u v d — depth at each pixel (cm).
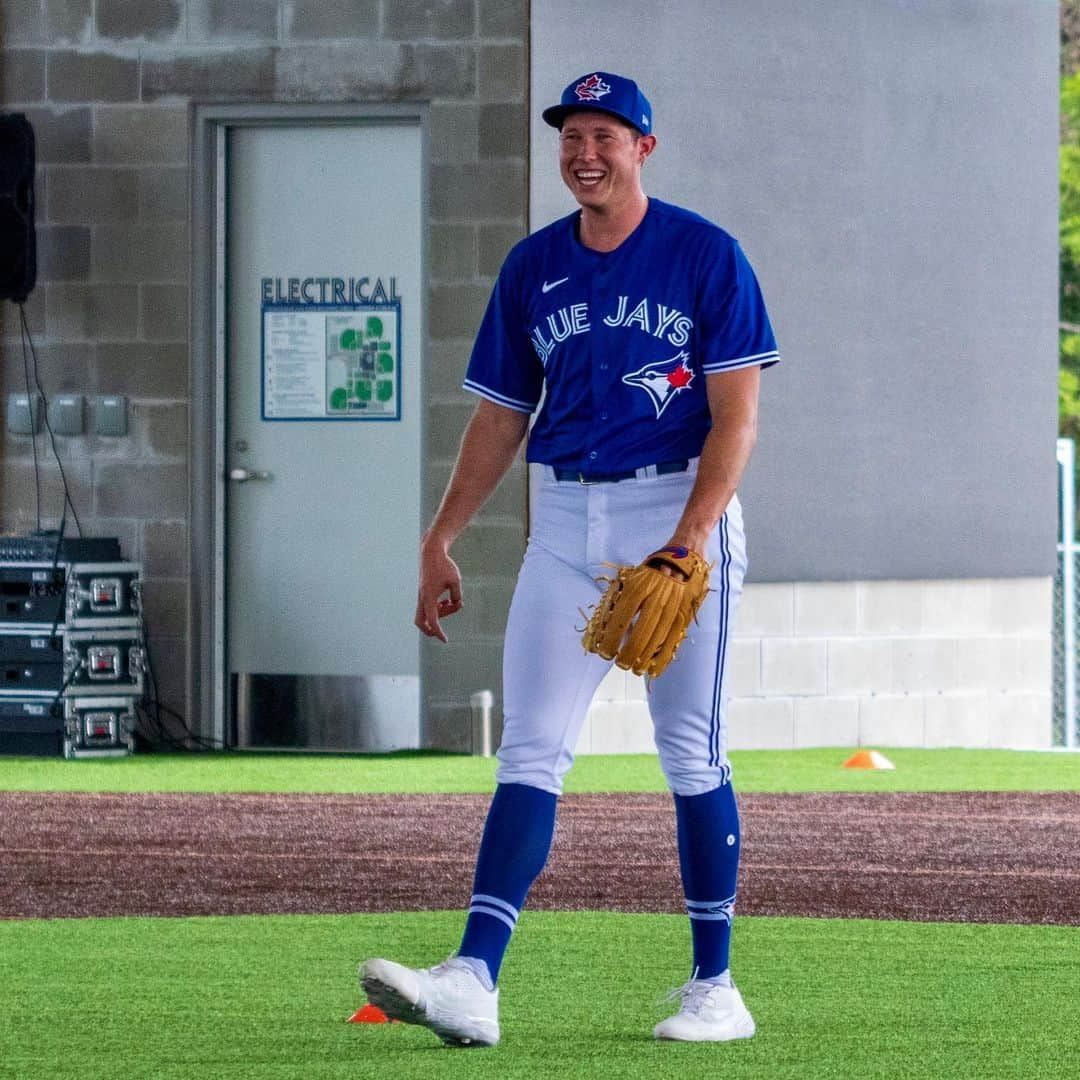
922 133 4716
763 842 3100
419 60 4316
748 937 2353
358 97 4341
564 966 2178
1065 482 5572
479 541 4322
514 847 1775
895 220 4678
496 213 4297
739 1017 1838
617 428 1791
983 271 4806
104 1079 1683
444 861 2914
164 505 4441
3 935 2367
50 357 4478
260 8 4381
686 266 1781
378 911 2530
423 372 4334
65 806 3491
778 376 4528
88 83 4453
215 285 4438
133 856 2953
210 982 2100
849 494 4634
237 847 3038
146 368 4444
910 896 2636
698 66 4416
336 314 4403
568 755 1811
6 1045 1811
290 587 4441
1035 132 4875
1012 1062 1747
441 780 3888
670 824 3275
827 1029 1877
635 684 4388
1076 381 11206
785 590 4562
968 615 4803
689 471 1800
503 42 4294
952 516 4775
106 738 4288
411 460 4381
